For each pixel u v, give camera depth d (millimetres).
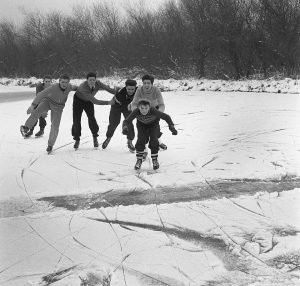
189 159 7461
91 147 8672
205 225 4781
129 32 30375
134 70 28797
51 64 34625
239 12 22031
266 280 3709
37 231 4723
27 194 5883
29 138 9680
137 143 6840
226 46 22688
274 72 21625
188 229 4699
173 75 25781
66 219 5020
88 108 8266
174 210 5199
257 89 19031
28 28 35594
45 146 8773
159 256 4141
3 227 4824
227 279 3740
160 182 6234
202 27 23312
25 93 22031
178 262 4027
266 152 7789
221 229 4680
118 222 4918
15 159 7699
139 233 4625
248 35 21781
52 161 7547
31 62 35406
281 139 8844
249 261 4031
